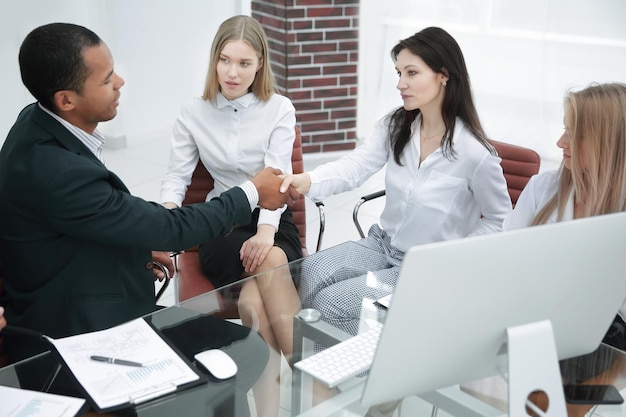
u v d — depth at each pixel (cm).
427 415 148
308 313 185
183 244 201
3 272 197
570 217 202
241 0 539
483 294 124
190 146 271
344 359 164
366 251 230
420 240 240
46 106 187
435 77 224
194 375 155
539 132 506
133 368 156
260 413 146
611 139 187
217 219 207
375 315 184
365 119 549
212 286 248
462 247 118
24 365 157
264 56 259
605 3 461
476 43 512
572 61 483
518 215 218
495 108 520
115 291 194
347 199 466
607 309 142
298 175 241
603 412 152
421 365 128
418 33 227
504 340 133
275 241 260
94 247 191
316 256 218
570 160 197
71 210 181
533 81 499
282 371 160
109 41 515
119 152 533
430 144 237
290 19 491
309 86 513
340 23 502
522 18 490
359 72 524
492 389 157
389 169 248
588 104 189
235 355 164
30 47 179
